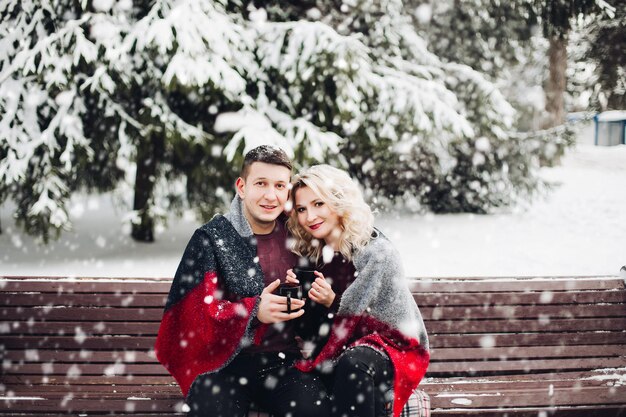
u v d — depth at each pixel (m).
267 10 9.33
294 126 7.45
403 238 9.45
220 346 2.71
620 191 14.48
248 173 2.85
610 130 33.00
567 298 3.58
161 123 7.24
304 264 2.95
